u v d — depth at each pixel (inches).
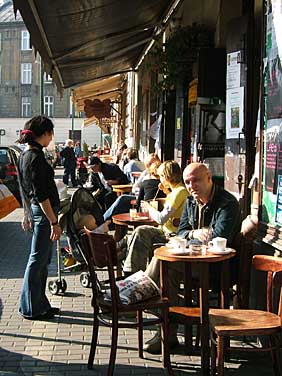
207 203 216.1
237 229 213.9
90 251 199.9
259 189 224.4
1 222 573.3
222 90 329.4
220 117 333.4
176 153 446.3
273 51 211.6
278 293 195.8
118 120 1334.9
